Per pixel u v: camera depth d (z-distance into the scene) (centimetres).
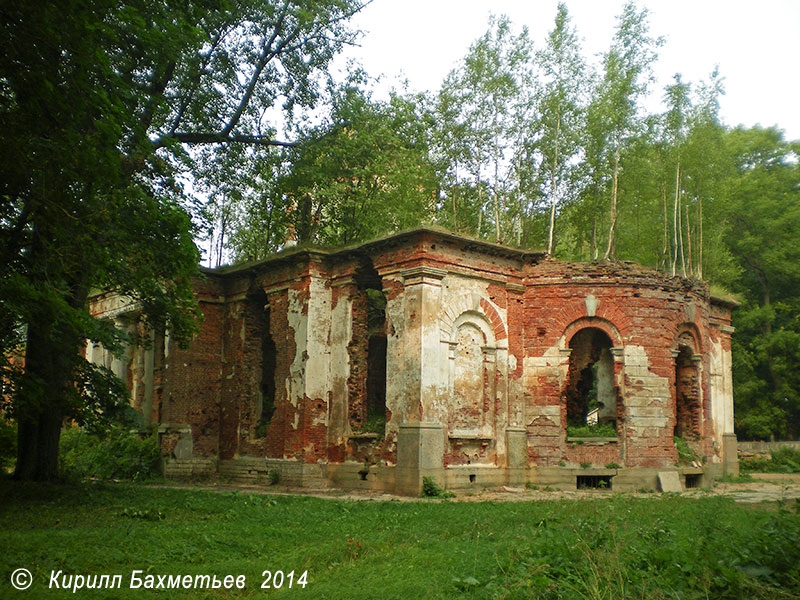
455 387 2103
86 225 1359
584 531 1007
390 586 780
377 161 2638
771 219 4403
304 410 2217
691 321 2378
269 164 2512
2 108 1245
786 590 705
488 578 784
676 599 681
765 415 4119
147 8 1523
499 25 2762
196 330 1875
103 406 1780
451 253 2116
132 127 1462
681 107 2722
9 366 1438
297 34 2278
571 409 2564
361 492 2041
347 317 2262
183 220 1653
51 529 1174
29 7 1099
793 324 4331
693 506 1531
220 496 1739
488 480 2114
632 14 2573
